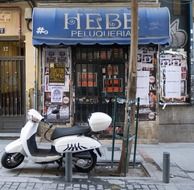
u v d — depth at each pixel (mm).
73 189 7668
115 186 7918
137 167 9625
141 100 12438
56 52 12422
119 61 12570
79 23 11688
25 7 12641
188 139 12898
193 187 7980
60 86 12469
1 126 13031
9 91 13047
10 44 12953
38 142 11852
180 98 12852
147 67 12406
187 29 12859
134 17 8570
